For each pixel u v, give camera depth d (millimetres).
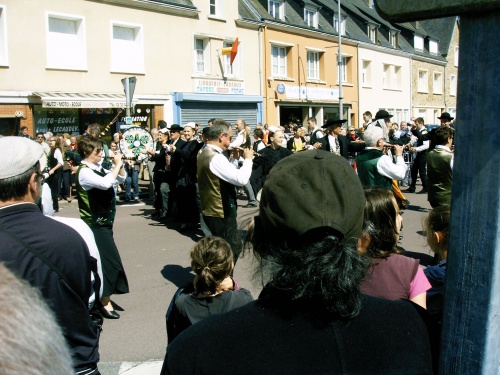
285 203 1327
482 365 1159
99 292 2871
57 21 17469
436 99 43938
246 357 1216
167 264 7465
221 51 23031
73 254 2283
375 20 37625
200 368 1215
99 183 4902
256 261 1425
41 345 833
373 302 1337
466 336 1178
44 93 16625
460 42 1141
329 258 1263
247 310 1300
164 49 20562
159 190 11078
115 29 19188
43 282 2184
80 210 5102
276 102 26531
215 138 5730
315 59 30344
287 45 27312
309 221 1297
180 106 21266
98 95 18141
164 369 1263
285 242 1325
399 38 40250
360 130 17562
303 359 1217
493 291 1133
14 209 2256
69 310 2248
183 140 10070
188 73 21562
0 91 15836
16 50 16203
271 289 1320
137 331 4988
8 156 2283
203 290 3146
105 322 5227
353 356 1230
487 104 1104
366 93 34562
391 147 5801
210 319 1303
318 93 29703
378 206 2617
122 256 7945
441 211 3201
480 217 1132
